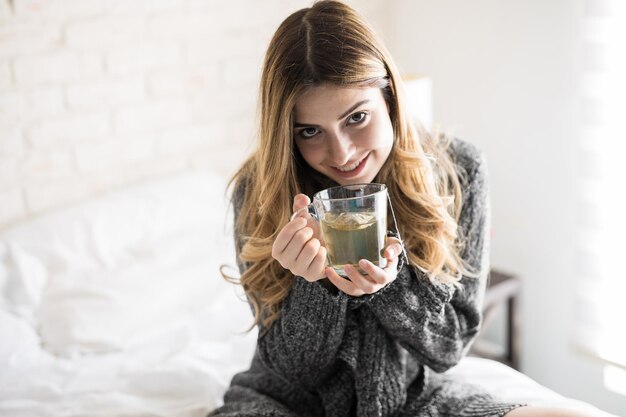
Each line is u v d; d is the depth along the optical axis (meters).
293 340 1.24
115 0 2.08
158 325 1.78
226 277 1.38
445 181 1.30
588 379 2.14
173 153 2.29
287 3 2.43
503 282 2.07
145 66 2.17
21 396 1.52
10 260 1.86
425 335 1.23
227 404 1.36
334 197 1.08
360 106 1.11
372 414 1.24
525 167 2.19
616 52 1.87
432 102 2.47
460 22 2.30
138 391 1.49
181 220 2.11
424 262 1.25
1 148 1.97
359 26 1.13
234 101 2.39
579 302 2.12
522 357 2.33
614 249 1.99
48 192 2.07
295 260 1.06
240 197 1.39
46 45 2.00
